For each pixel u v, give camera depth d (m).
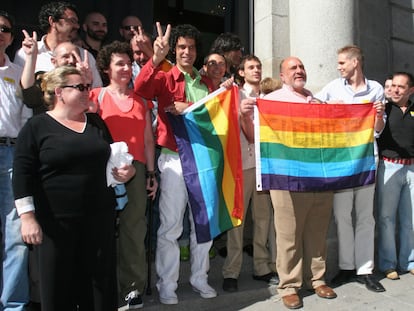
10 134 2.90
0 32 2.93
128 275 3.09
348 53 3.88
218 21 5.77
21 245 2.86
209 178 3.21
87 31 4.10
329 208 3.60
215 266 3.81
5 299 2.84
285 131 3.42
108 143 2.50
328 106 3.51
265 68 4.91
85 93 2.42
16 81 3.01
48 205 2.32
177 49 3.30
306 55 4.51
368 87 3.93
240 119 3.58
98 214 2.41
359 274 3.86
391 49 5.56
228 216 3.30
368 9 5.33
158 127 3.30
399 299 3.59
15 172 2.29
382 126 3.76
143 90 3.03
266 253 3.73
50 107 2.50
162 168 3.25
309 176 3.41
